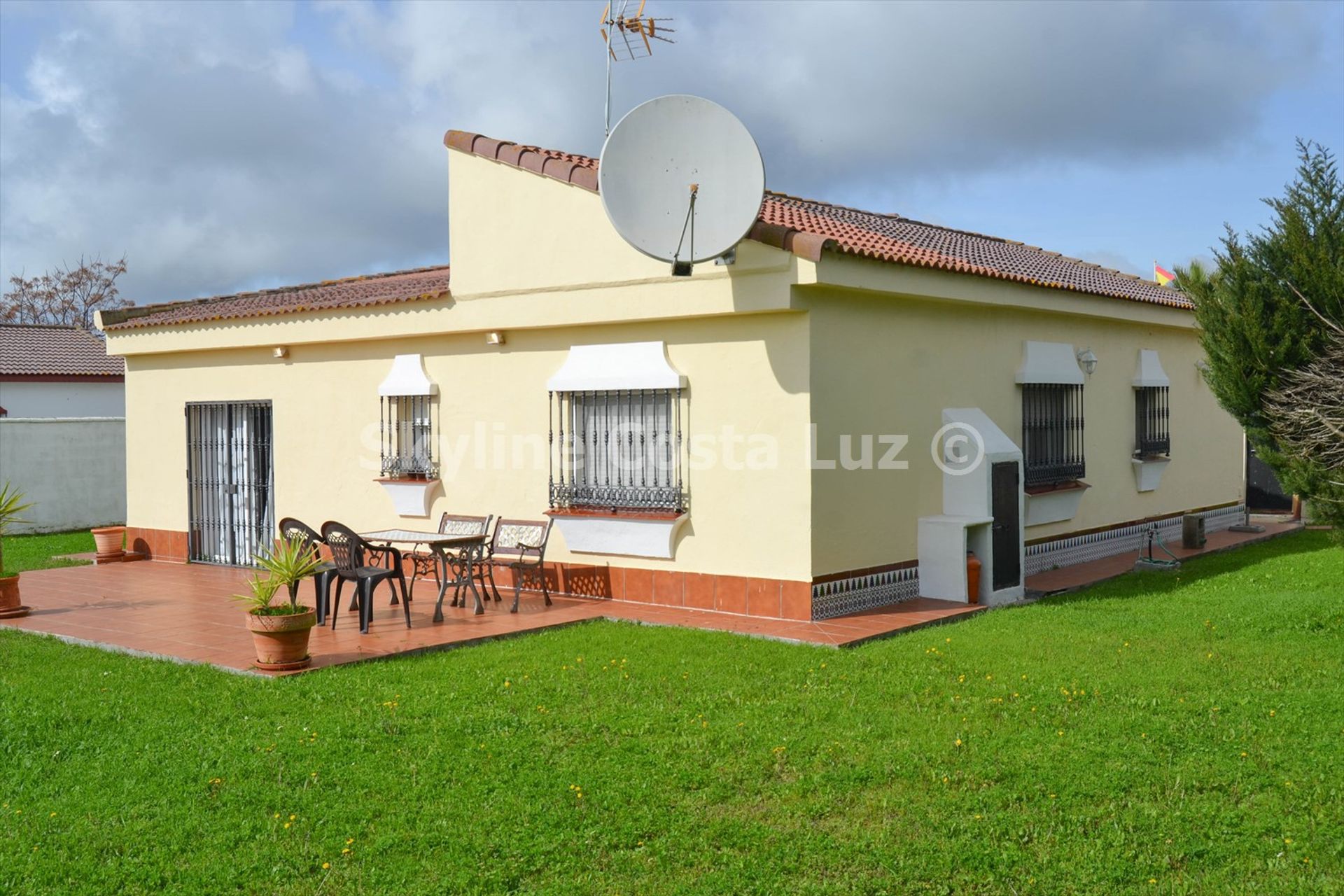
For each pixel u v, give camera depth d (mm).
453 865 5191
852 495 10703
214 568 15125
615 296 11125
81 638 10180
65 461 21516
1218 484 18062
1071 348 14055
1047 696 7734
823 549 10375
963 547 11312
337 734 7020
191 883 5039
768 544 10531
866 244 10508
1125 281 17047
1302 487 10578
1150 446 15852
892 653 9117
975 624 10383
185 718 7441
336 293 14742
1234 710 7371
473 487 12828
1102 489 14836
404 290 13570
